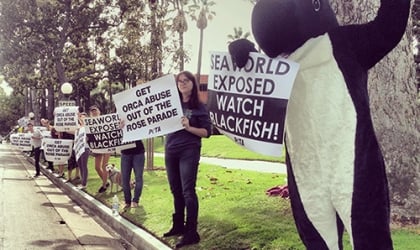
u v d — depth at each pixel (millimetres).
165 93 6070
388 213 2990
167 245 6137
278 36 3002
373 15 6320
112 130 9211
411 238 5512
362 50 3037
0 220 8578
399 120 6480
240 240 5797
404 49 6547
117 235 7598
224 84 3545
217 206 7816
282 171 13414
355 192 2943
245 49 3324
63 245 6887
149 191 10445
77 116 13555
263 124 3303
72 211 9734
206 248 5719
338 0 6508
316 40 3086
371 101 6559
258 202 7660
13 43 30703
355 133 2971
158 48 14445
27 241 7078
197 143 5898
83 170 12062
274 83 3227
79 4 31297
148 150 15188
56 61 31406
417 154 6441
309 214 3162
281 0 2928
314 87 3102
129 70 29578
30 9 30094
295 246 5316
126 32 22109
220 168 14711
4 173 18031
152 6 14117
